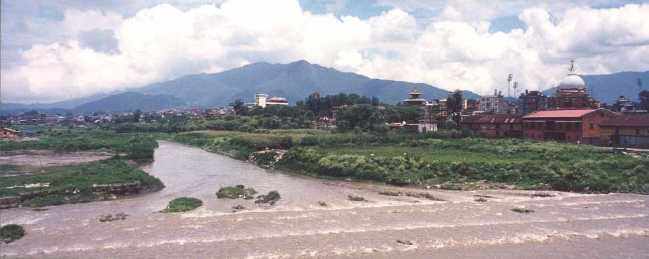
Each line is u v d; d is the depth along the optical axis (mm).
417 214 52812
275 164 98688
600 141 106250
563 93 149750
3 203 56375
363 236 44375
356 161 83312
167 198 63281
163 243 42156
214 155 128500
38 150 131500
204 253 39562
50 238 43625
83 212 54219
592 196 62719
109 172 73125
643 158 78250
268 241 42844
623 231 46375
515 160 81625
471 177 74125
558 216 51906
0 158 113000
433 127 146625
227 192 64188
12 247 41031
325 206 57469
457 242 42688
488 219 50562
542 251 40500
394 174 76500
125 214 52781
